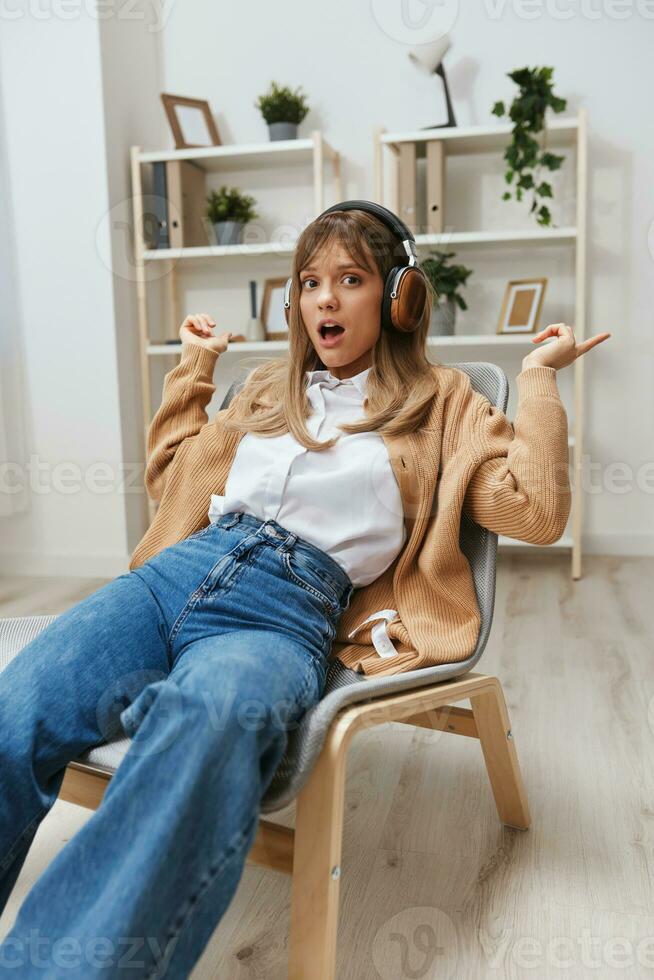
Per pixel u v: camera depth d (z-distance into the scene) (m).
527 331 2.75
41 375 2.80
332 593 0.98
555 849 1.11
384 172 2.97
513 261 2.91
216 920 0.68
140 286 2.86
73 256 2.74
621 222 2.84
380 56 2.94
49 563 2.87
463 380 1.11
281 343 2.82
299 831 0.79
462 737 1.49
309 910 0.78
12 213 2.76
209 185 3.10
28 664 0.84
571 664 1.86
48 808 0.80
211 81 3.06
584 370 2.91
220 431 1.14
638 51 2.77
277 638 0.88
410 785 1.30
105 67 2.69
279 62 3.01
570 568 2.81
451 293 2.73
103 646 0.87
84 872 0.66
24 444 2.82
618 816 1.19
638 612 2.27
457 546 1.02
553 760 1.38
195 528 1.12
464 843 1.13
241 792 0.69
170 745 0.69
